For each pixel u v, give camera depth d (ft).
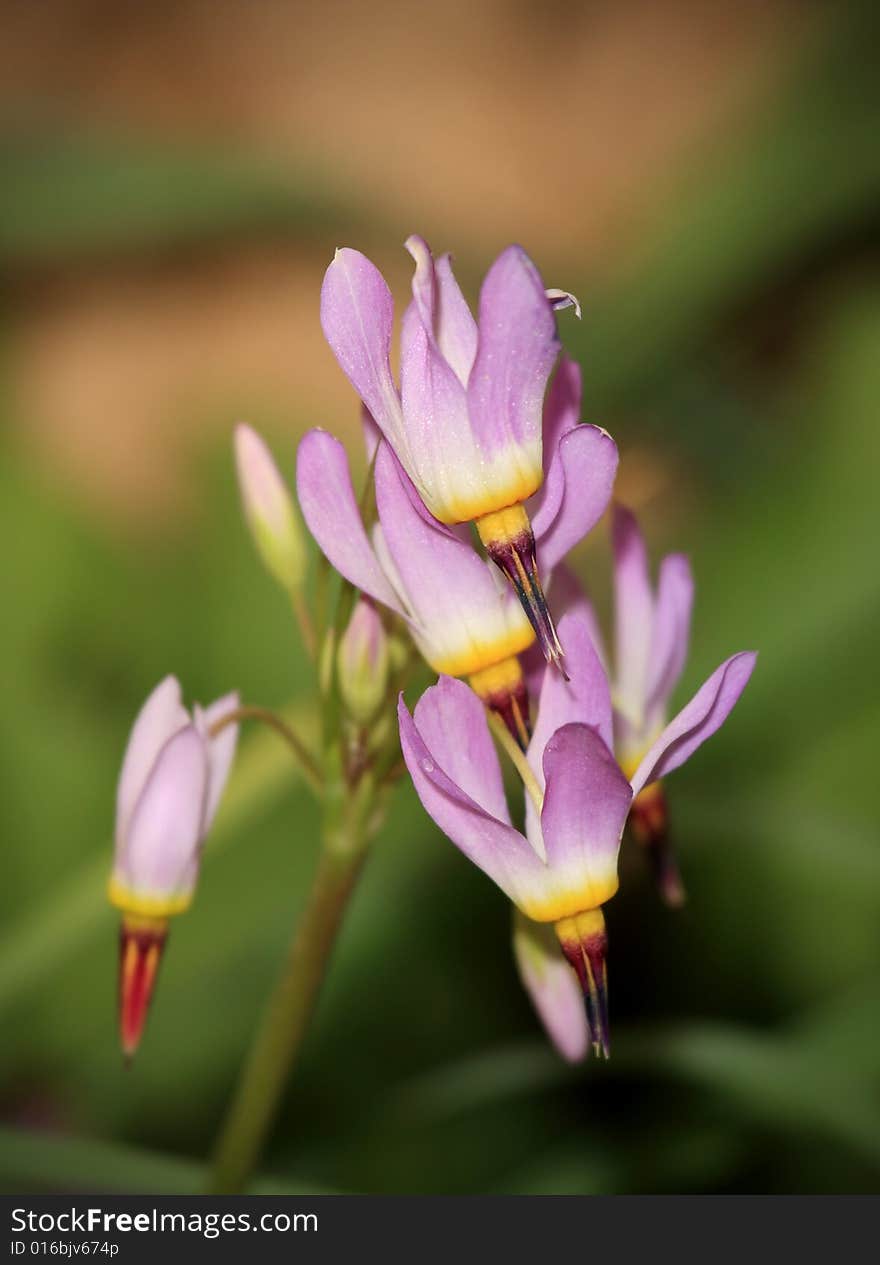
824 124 1.51
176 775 0.93
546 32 2.65
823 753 1.24
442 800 0.87
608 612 1.14
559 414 0.89
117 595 1.40
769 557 1.30
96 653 1.37
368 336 0.86
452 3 2.73
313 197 1.77
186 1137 1.22
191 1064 1.23
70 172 1.65
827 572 1.26
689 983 1.24
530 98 2.56
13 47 2.74
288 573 0.96
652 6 2.66
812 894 1.24
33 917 1.13
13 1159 1.02
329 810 0.95
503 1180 1.15
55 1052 1.24
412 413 0.87
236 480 1.48
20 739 1.29
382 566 0.89
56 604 1.38
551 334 0.86
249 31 2.75
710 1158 1.13
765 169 1.52
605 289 1.58
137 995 0.93
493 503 0.87
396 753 0.95
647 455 1.76
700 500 1.72
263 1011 1.24
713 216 1.51
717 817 1.10
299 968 0.97
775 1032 1.10
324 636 0.96
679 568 0.93
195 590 1.39
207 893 1.25
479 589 0.88
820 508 1.32
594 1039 0.88
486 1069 1.09
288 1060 0.98
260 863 1.26
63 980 1.24
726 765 1.25
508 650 0.88
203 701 1.32
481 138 2.50
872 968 1.22
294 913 1.24
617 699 0.95
